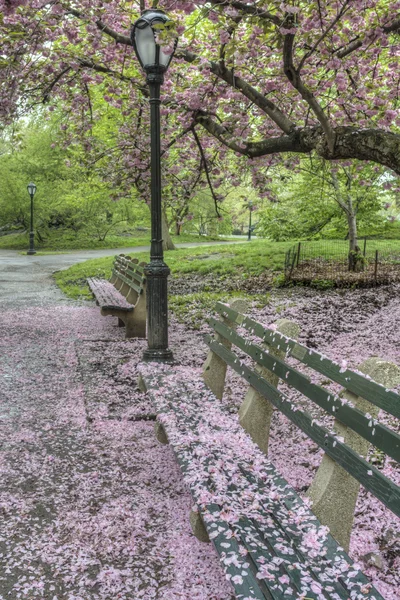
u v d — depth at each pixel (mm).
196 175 9828
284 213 22547
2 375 6246
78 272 19375
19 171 40656
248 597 1898
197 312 10414
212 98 7992
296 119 8953
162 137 9211
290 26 5242
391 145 5367
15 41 6707
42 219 41469
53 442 4324
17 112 8398
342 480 2467
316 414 5086
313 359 2721
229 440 3277
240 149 7406
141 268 8406
